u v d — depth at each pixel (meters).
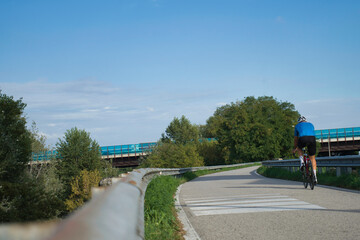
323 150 95.00
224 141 76.19
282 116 73.81
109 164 61.62
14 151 28.69
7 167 27.42
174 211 7.79
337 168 13.52
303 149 11.94
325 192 10.12
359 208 6.92
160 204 6.98
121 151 92.31
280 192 10.71
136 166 100.69
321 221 5.81
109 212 0.89
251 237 5.00
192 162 81.62
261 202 8.55
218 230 5.64
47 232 0.54
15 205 20.06
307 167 11.59
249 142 72.25
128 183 1.92
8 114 29.70
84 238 0.56
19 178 28.77
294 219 6.12
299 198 8.98
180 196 11.48
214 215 7.08
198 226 6.08
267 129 70.50
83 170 53.66
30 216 20.14
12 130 29.66
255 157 73.19
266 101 75.81
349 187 10.95
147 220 5.79
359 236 4.69
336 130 92.81
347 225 5.39
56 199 21.84
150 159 83.44
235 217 6.68
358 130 92.75
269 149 70.38
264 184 14.57
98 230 0.65
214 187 14.47
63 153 57.50
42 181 37.84
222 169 51.41
